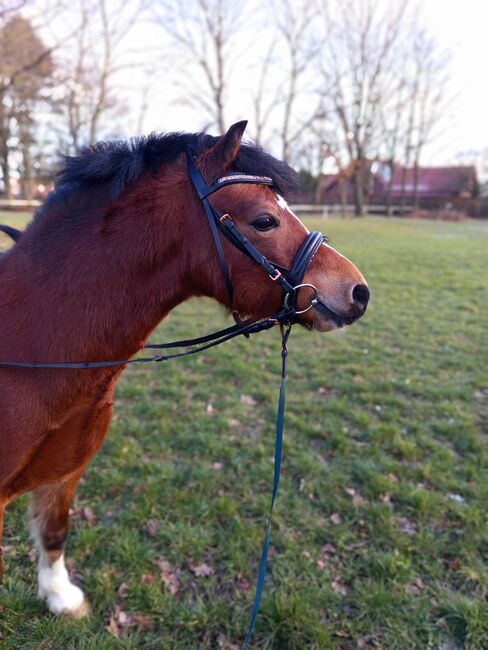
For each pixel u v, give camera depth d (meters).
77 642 2.10
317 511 2.91
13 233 1.95
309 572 2.46
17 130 29.22
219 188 1.56
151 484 3.02
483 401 4.48
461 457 3.56
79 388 1.61
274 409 4.15
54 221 1.66
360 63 30.31
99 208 1.62
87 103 18.19
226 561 2.51
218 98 25.22
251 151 1.63
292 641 2.11
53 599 2.21
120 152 1.62
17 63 7.88
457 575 2.48
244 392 4.46
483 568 2.52
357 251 13.80
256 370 4.98
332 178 50.66
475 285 9.61
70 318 1.58
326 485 3.12
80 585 2.37
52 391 1.58
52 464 1.71
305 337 6.23
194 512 2.84
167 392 4.39
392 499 3.04
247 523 2.79
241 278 1.63
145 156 1.61
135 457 3.34
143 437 3.61
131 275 1.60
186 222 1.60
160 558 2.53
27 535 2.67
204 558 2.54
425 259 12.72
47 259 1.61
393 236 18.45
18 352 1.56
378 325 6.91
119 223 1.60
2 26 6.61
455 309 7.86
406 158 40.28
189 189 1.59
